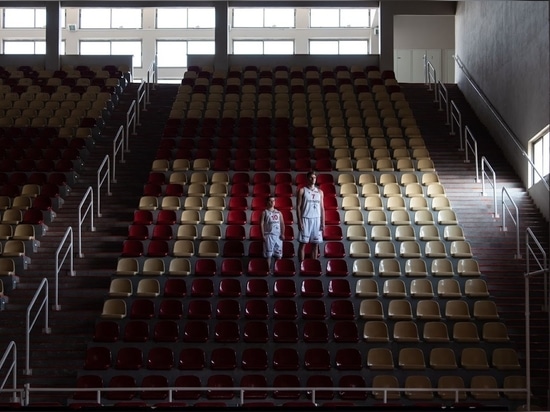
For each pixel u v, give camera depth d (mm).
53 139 20219
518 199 17312
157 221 16266
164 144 19969
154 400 11898
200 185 17562
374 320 13453
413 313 13781
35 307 13875
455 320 13547
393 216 16312
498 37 20500
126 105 22969
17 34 33250
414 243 15273
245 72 25188
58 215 16938
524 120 18109
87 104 22656
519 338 13484
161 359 12531
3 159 19203
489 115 21062
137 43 33375
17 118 21953
